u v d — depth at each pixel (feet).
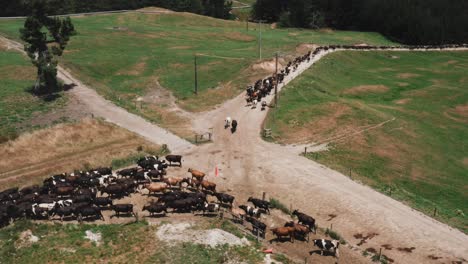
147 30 447.42
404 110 261.65
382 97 288.10
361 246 121.19
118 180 144.15
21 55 314.96
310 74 295.48
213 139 195.72
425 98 292.81
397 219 134.62
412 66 397.39
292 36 481.05
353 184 157.07
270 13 639.35
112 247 114.21
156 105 245.04
